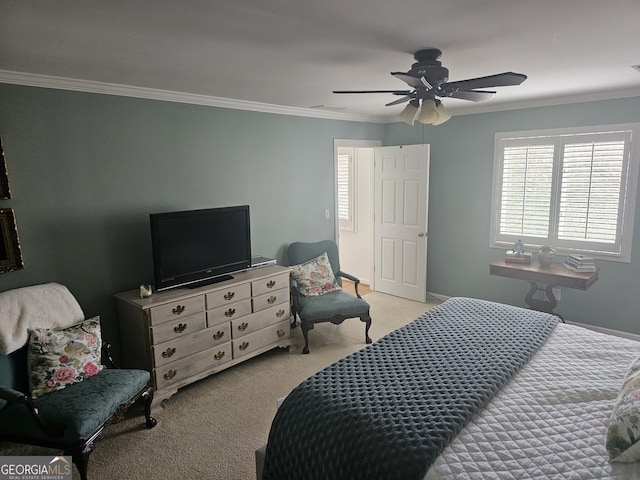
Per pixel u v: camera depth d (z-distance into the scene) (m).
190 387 3.32
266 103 4.14
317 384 2.00
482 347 2.30
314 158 4.82
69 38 2.04
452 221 5.17
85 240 3.09
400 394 1.85
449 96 2.58
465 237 5.09
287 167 4.54
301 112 4.57
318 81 3.13
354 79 3.06
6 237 2.70
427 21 1.89
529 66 2.78
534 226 4.54
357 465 1.57
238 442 2.63
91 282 3.15
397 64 2.63
